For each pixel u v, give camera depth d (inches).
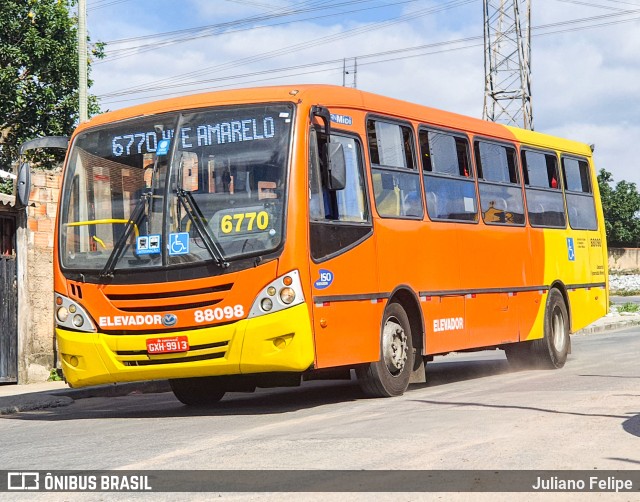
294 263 422.9
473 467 281.6
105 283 443.5
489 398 454.6
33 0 1214.3
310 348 426.9
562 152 714.8
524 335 630.5
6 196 673.6
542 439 326.3
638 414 378.0
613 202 3218.5
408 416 395.9
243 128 442.0
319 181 447.8
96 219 455.8
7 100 1190.3
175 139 449.4
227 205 432.5
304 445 327.0
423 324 521.0
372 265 479.2
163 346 429.1
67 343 450.3
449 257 552.4
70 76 1222.9
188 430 389.1
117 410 526.9
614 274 3019.2
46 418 493.4
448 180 562.9
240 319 420.8
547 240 671.1
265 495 252.8
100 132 468.1
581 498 245.4
